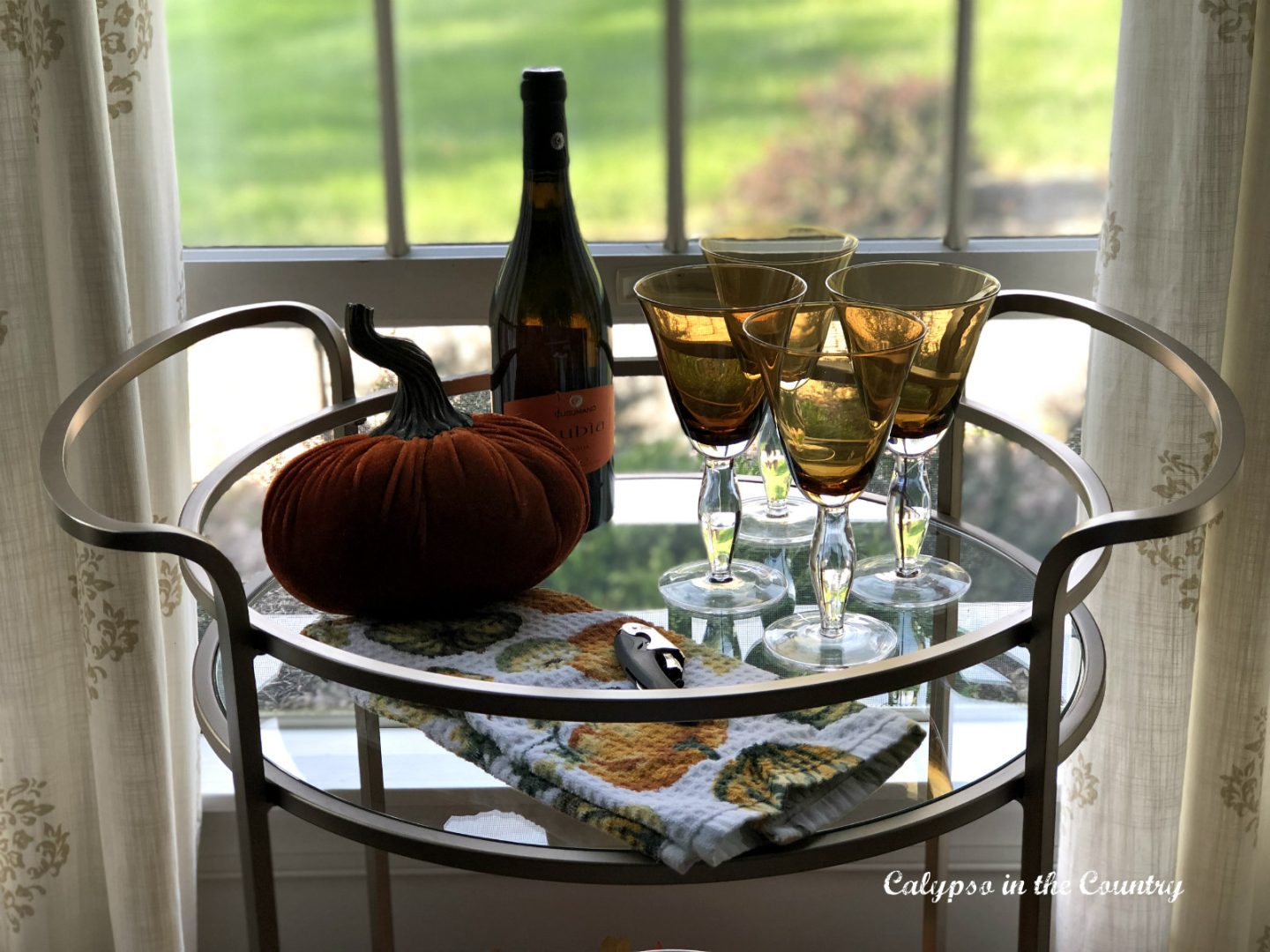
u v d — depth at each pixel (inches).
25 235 38.7
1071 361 53.7
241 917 53.8
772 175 49.5
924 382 30.8
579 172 49.0
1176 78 36.7
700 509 33.6
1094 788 43.8
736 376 30.9
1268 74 37.0
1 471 40.0
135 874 42.5
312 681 30.5
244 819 26.9
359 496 28.0
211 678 30.9
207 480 33.4
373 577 28.5
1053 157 48.8
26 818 43.4
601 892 53.6
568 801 24.3
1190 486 40.0
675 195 48.3
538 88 33.8
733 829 22.9
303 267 47.1
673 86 47.2
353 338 29.7
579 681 27.2
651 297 31.6
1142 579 40.8
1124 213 38.7
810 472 28.5
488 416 31.4
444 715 27.1
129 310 38.5
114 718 40.8
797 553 35.8
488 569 28.9
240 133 48.5
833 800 24.7
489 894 53.7
